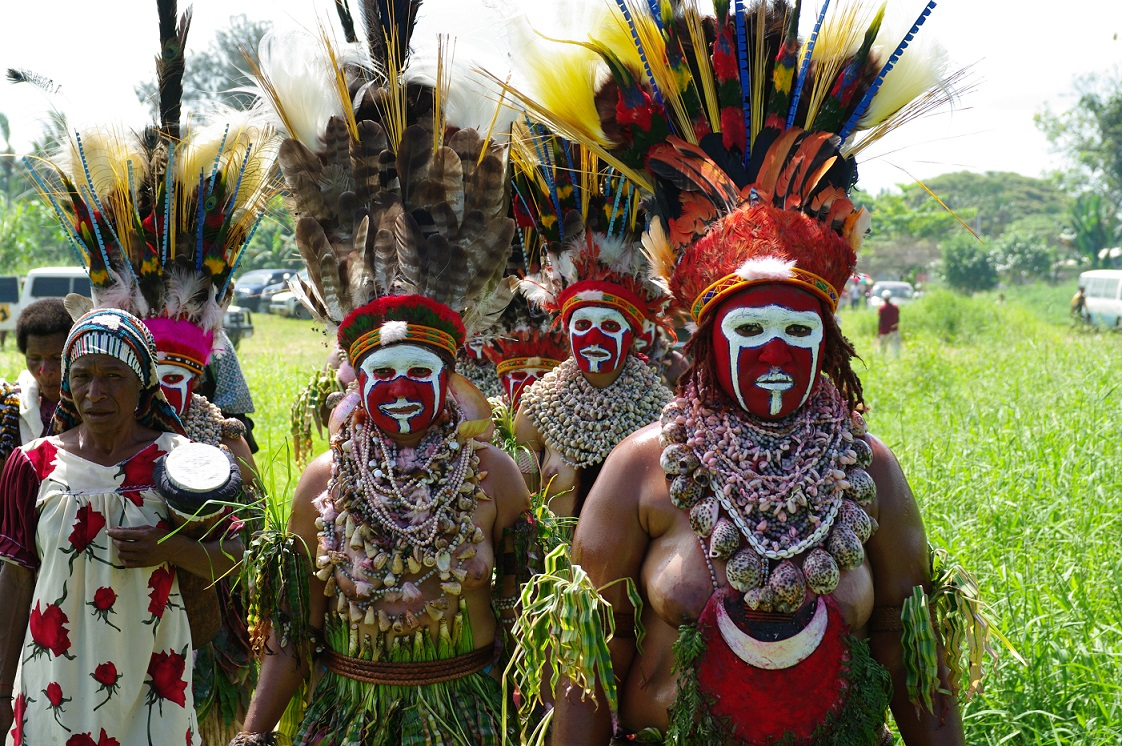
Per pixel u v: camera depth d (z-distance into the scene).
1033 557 5.83
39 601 3.41
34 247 30.88
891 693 2.72
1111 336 24.06
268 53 3.77
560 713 2.85
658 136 2.99
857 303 41.47
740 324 2.67
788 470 2.69
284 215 4.50
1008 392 11.44
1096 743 4.15
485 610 3.40
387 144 3.63
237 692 4.11
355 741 3.23
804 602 2.62
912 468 7.51
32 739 3.40
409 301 3.35
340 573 3.30
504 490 3.44
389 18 4.09
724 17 2.93
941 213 66.62
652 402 4.97
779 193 2.78
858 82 3.00
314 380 6.21
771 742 2.59
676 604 2.65
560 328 5.62
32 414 4.21
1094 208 58.88
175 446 3.58
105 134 4.34
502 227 3.51
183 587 3.62
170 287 4.23
